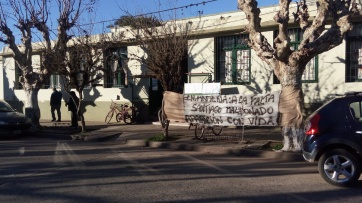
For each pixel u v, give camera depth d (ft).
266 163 31.83
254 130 48.65
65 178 26.58
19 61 56.39
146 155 36.11
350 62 45.60
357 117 23.34
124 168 29.81
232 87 53.72
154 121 61.62
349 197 21.24
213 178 26.25
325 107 24.47
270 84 50.44
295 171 28.43
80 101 53.42
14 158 34.73
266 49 34.27
